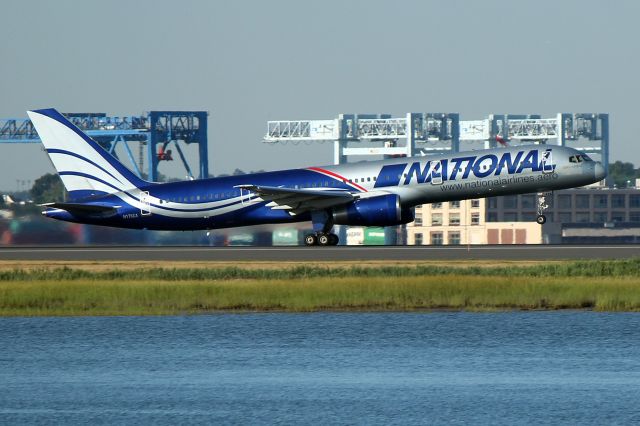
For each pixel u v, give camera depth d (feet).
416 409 474.90
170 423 459.32
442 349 583.58
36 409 481.05
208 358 572.10
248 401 490.90
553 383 514.27
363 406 481.05
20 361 571.69
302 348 591.78
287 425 454.81
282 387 513.45
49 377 537.65
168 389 513.04
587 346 583.99
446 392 501.15
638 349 577.02
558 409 472.44
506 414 466.70
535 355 568.82
